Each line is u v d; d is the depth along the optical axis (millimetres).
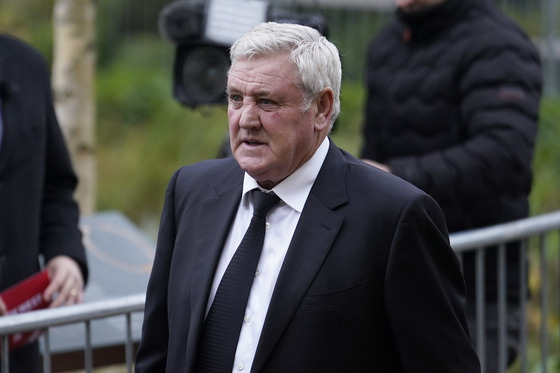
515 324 11445
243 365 6594
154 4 28281
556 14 23469
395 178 6801
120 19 28594
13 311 9438
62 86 15922
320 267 6488
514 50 11086
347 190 6750
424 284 6523
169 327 7109
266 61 6387
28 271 10070
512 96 10898
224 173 7277
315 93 6496
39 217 10273
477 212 10961
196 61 11422
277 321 6441
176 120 26141
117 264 12789
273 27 6535
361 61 24562
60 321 8672
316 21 10477
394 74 11859
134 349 10789
